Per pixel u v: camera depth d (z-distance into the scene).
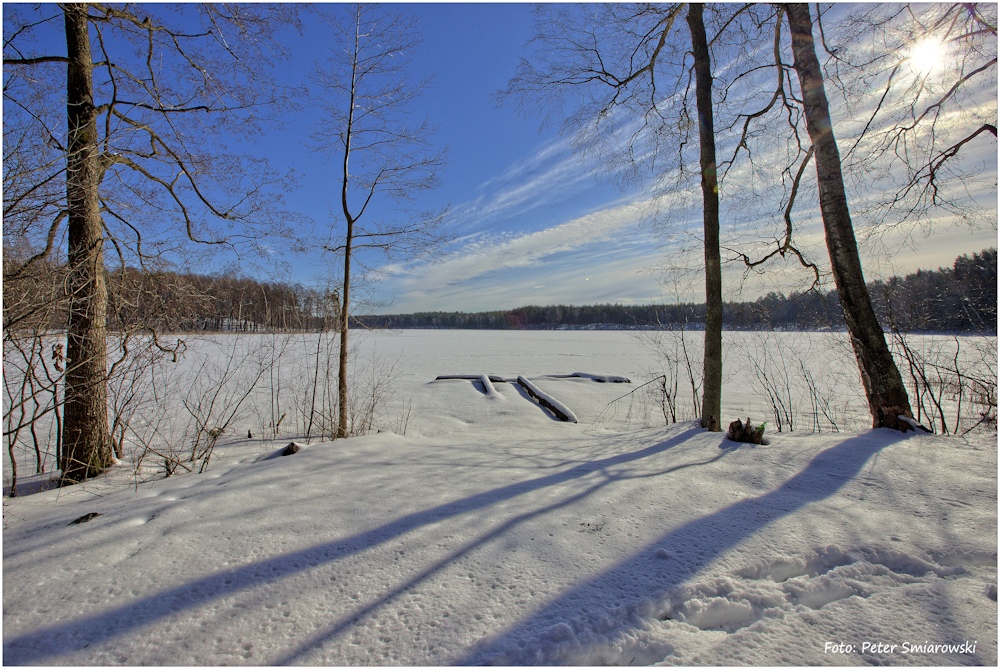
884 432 4.14
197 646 1.57
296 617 1.71
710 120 5.09
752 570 1.98
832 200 4.68
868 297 4.56
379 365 15.76
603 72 6.02
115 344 4.24
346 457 3.90
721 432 4.70
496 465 3.66
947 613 1.69
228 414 6.77
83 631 1.64
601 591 1.84
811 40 4.79
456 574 1.98
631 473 3.35
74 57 3.94
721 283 5.05
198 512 2.66
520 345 30.09
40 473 3.91
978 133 4.52
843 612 1.73
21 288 3.08
